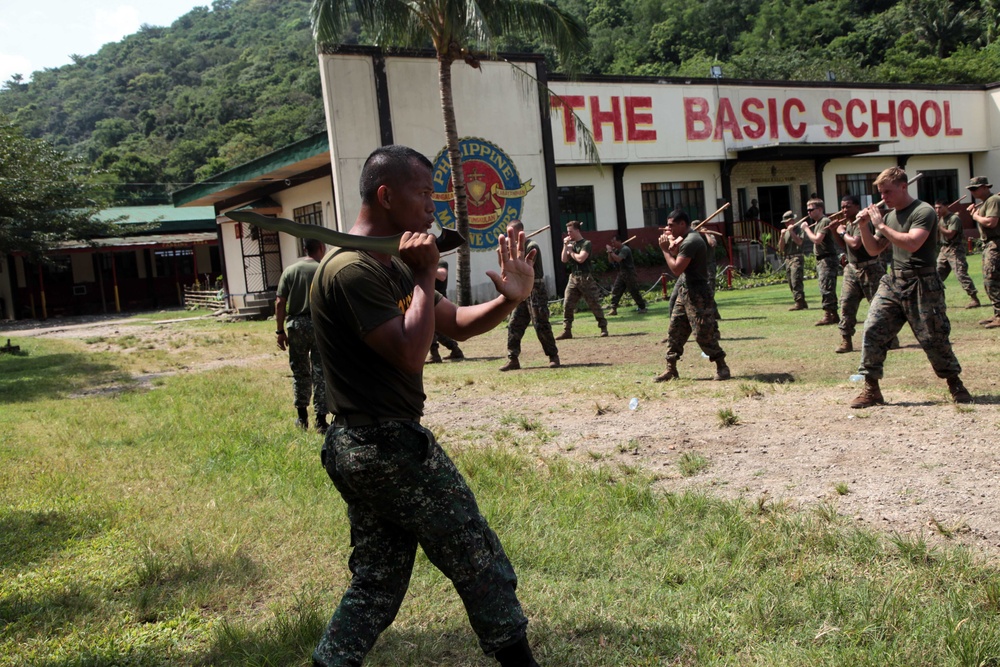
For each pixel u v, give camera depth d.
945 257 12.51
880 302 6.32
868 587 3.32
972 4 63.88
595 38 67.69
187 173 72.62
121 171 66.38
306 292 7.35
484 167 21.56
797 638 3.01
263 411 8.63
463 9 16.47
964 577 3.34
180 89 121.38
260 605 3.73
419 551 4.11
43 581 4.12
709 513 4.35
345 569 4.02
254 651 3.20
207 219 40.41
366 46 20.20
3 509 5.38
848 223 9.38
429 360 11.77
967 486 4.44
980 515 4.04
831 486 4.69
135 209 43.50
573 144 24.41
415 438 2.41
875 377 6.36
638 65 65.56
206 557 4.24
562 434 6.63
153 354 16.42
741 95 27.38
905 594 3.22
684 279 8.15
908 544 3.65
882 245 6.32
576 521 4.39
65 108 129.00
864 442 5.46
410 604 3.54
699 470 5.27
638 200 26.25
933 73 52.91
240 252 29.78
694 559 3.80
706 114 26.70
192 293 34.16
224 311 27.83
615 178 25.59
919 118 31.23
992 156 33.06
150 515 5.10
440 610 3.48
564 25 17.78
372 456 2.38
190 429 7.73
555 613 3.34
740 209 28.55
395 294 2.43
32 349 19.80
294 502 5.09
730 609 3.28
